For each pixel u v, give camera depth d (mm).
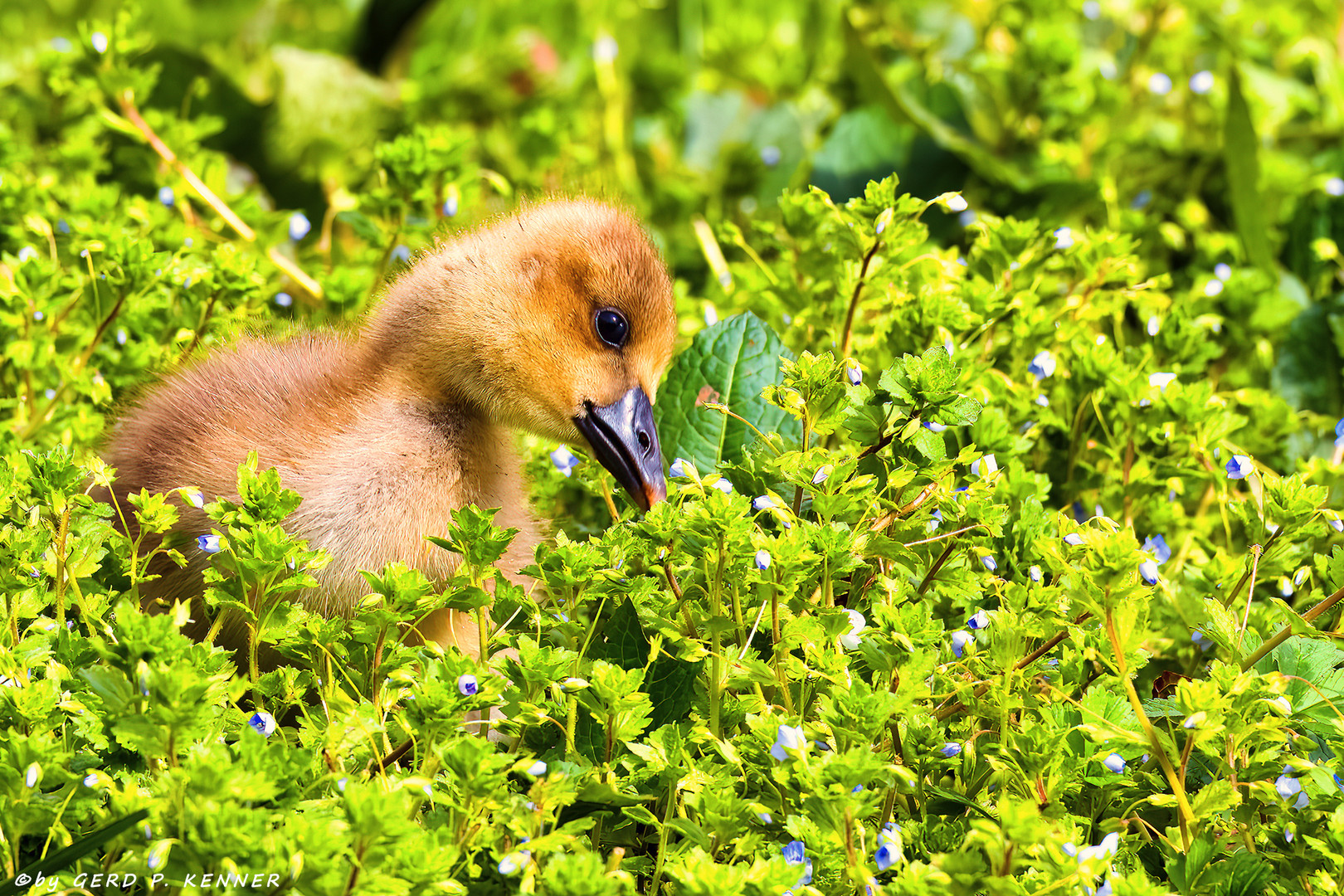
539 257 9258
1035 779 6074
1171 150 15094
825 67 17656
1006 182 14211
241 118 15273
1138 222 13070
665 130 17016
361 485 8445
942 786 6688
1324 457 10773
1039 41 14547
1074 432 9656
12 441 9078
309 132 15289
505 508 9281
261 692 6672
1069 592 6188
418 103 15656
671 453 9469
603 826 6344
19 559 6859
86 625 7004
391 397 9031
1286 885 5988
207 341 10273
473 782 5344
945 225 14250
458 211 11641
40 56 12969
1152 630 7672
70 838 5461
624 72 17000
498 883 5621
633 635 6957
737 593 6801
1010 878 5109
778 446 7652
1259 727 6117
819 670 6551
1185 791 6477
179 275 10047
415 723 5762
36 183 11945
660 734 6098
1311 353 11797
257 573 6477
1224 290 12094
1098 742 6215
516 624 7426
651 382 9648
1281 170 14594
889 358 9281
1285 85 16203
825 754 5691
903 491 7438
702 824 5895
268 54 16734
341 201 13125
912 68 15414
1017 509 8328
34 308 9852
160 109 15047
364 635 6621
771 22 20703
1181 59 16375
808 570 6547
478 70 17031
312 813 5320
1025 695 6879
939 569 7230
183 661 5191
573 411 9320
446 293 9164
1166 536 9453
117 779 5996
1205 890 5777
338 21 18547
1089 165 14695
